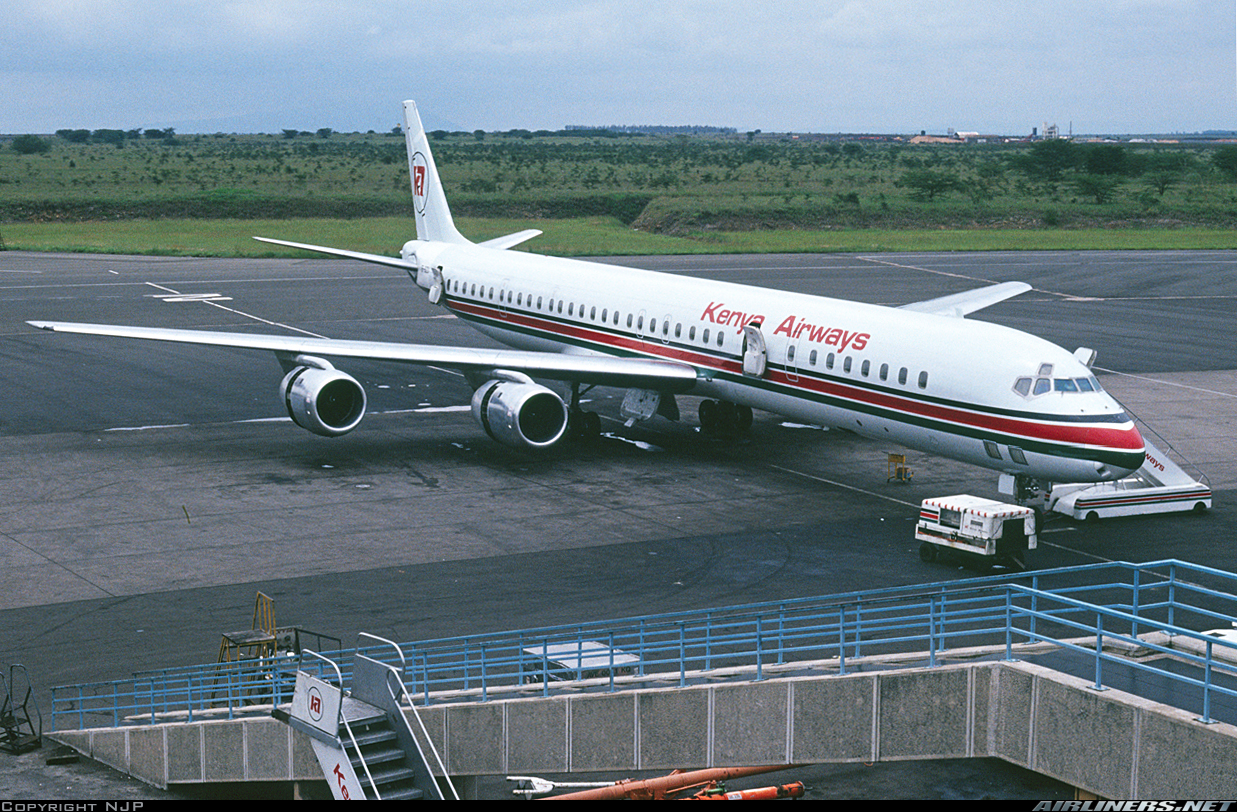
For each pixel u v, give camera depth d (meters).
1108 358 62.72
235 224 132.12
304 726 20.50
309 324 70.12
